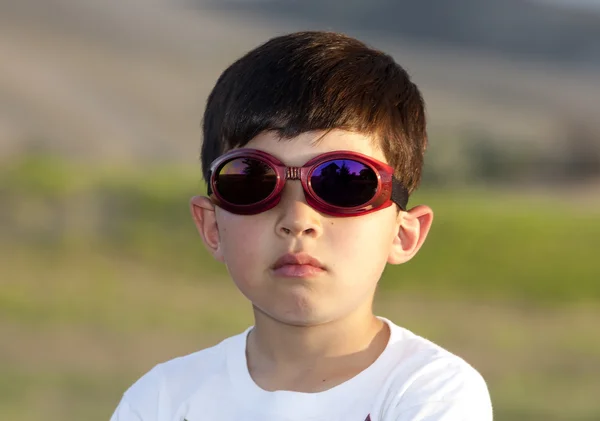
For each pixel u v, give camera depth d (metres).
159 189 27.39
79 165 31.30
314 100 2.68
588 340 15.95
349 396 2.68
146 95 70.56
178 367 2.97
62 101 64.62
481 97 83.25
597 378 12.84
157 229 24.41
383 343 2.81
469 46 109.88
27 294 18.38
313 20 114.81
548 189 47.34
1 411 10.24
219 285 20.56
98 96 67.88
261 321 2.83
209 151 2.92
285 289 2.62
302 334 2.75
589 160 54.03
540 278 21.06
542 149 55.22
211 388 2.85
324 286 2.62
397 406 2.64
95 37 85.69
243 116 2.72
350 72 2.77
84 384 11.91
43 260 21.62
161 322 16.62
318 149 2.68
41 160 29.80
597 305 19.41
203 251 23.00
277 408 2.70
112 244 23.27
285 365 2.79
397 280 20.77
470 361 14.18
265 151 2.69
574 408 10.85
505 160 49.62
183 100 70.69
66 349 14.21
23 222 24.25
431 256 22.20
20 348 14.09
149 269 21.58
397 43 107.94
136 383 3.02
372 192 2.62
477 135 55.12
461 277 21.20
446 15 116.44
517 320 17.88
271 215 2.63
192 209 3.02
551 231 24.58
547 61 106.38
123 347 14.55
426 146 3.03
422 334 16.36
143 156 54.19
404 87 2.91
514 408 10.91
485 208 27.58
